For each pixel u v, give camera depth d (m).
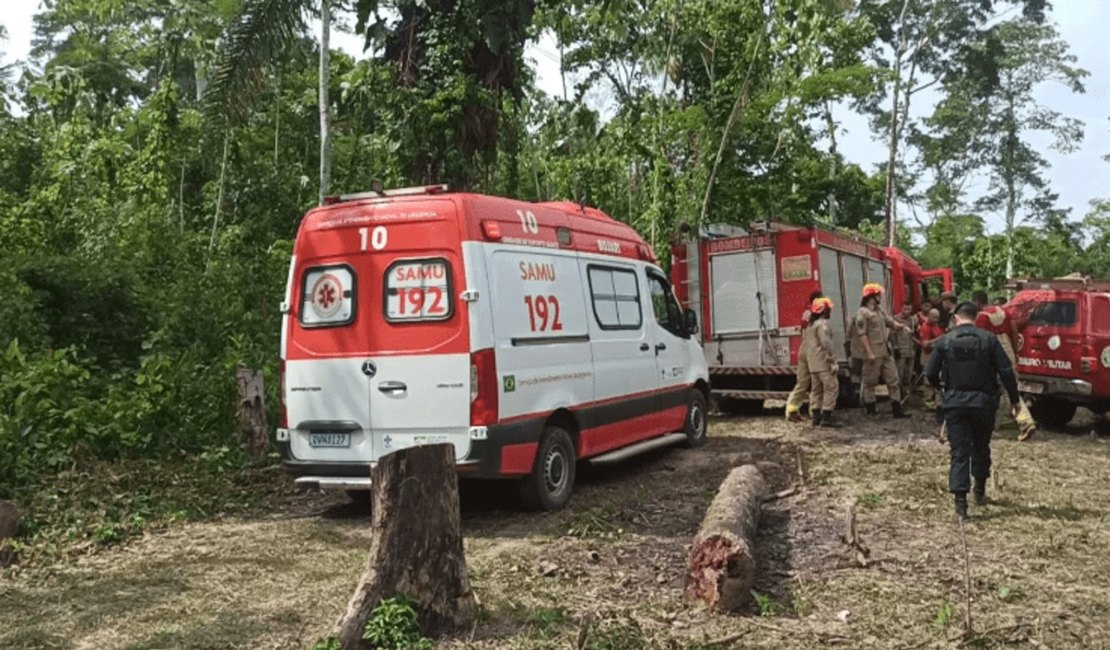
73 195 18.70
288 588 6.09
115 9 23.62
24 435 8.68
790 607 5.64
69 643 5.12
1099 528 7.62
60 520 7.64
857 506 8.27
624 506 8.42
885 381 14.77
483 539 7.38
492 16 12.49
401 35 12.95
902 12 35.84
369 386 7.89
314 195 20.80
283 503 8.91
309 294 8.21
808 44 19.73
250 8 11.09
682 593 5.88
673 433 11.31
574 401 8.70
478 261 7.71
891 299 18.61
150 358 10.66
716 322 15.27
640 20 22.27
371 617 4.96
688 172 21.39
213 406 10.50
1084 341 12.88
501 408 7.68
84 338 12.17
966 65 38.84
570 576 6.24
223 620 5.45
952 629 5.26
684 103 23.34
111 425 9.29
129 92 26.05
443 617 5.13
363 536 7.55
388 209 7.98
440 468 5.18
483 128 12.84
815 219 26.55
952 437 8.02
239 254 17.38
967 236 46.12
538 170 23.34
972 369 7.98
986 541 7.18
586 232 9.52
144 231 15.75
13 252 14.99
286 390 8.24
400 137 12.59
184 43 20.11
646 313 10.47
